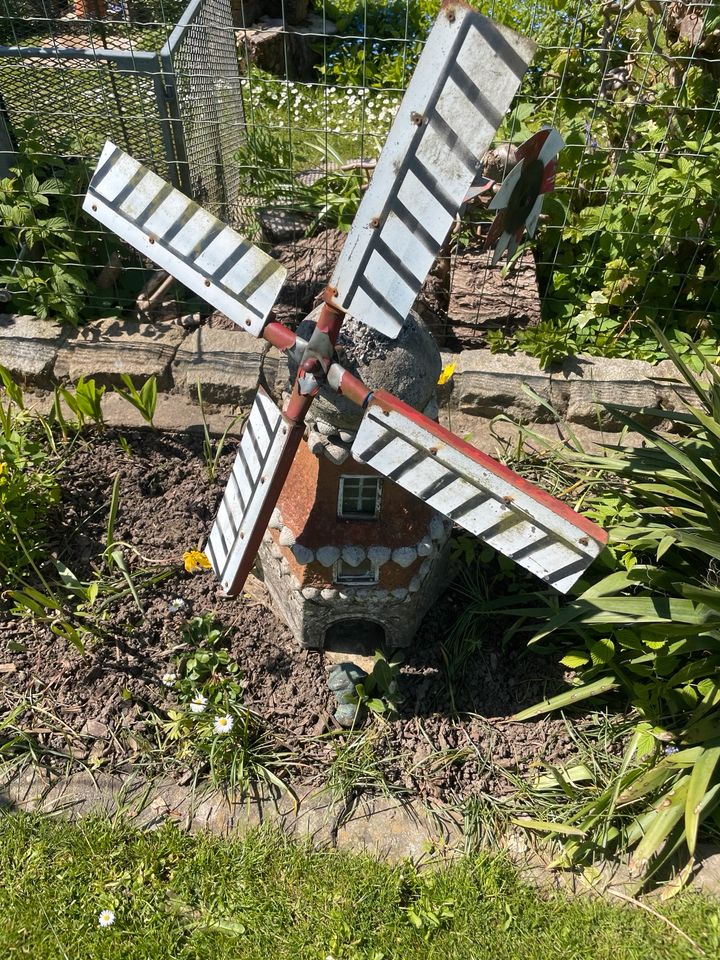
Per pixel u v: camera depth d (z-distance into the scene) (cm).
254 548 289
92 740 319
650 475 363
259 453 276
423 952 270
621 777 293
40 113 479
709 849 298
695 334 487
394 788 309
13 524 354
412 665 348
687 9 453
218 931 272
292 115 673
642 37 506
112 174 273
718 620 301
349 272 228
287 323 474
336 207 515
